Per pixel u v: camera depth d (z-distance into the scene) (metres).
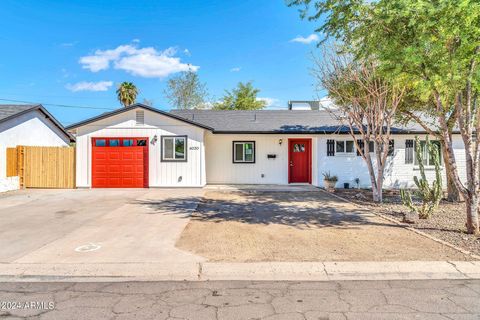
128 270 5.10
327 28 8.45
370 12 7.29
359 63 10.72
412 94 10.99
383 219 8.73
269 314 3.77
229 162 17.16
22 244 6.41
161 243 6.48
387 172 16.02
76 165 15.53
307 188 15.56
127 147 15.55
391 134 15.67
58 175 15.53
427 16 5.97
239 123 17.52
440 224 8.02
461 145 16.02
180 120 15.46
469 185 7.07
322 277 4.93
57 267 5.17
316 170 16.16
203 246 6.27
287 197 12.87
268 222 8.39
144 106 15.31
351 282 4.74
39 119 17.72
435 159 8.89
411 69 6.69
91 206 10.72
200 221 8.51
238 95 41.03
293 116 18.58
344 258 5.54
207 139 17.09
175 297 4.23
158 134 15.54
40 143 17.81
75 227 7.86
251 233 7.26
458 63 6.11
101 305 4.00
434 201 8.76
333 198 12.64
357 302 4.09
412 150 16.03
